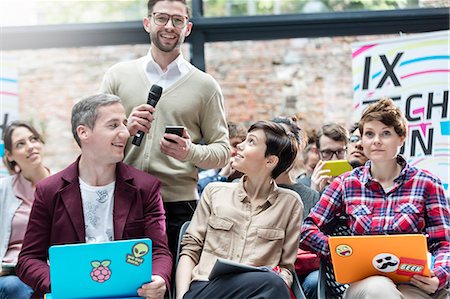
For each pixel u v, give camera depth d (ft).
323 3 14.19
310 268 10.44
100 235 9.18
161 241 9.20
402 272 8.66
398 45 12.75
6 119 13.20
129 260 8.25
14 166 11.62
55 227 9.12
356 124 11.96
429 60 12.59
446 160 12.44
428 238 9.30
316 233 9.38
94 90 14.25
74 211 9.13
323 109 14.34
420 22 14.24
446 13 14.12
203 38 14.07
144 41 14.11
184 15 10.27
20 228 11.22
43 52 14.15
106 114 9.15
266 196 9.68
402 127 9.38
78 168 9.37
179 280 9.18
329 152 12.34
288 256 9.37
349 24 14.20
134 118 9.61
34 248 9.13
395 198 9.39
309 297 10.16
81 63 14.20
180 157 9.70
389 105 9.45
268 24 14.03
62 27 13.94
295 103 14.32
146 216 9.29
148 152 10.19
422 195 9.34
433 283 8.62
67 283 8.17
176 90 10.36
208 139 10.54
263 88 14.32
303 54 14.29
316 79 14.33
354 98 13.02
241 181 9.78
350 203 9.52
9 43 14.02
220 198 9.70
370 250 8.50
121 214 9.20
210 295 8.58
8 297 10.41
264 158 9.53
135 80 10.39
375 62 12.89
